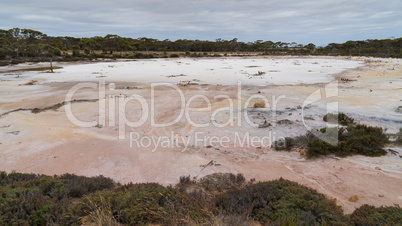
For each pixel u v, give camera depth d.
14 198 4.40
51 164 8.60
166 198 4.66
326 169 7.96
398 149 9.21
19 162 8.71
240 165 8.43
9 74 30.89
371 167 7.97
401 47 71.38
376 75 27.92
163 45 84.62
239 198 5.06
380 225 4.18
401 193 6.39
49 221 3.95
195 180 7.32
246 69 35.84
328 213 4.56
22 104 16.73
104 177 7.30
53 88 22.22
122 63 46.44
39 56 52.78
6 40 56.19
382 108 14.59
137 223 4.12
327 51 81.00
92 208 4.24
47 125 12.59
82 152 9.60
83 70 35.25
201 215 4.31
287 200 4.99
